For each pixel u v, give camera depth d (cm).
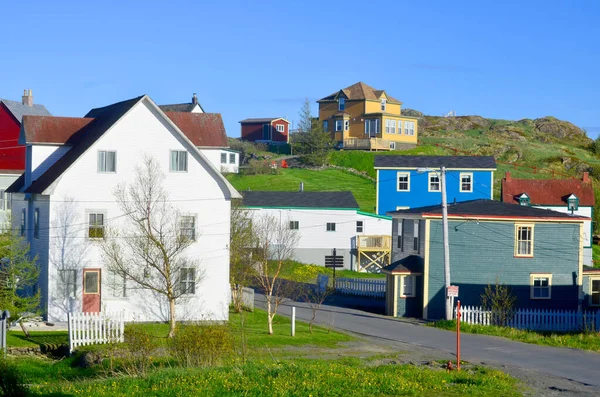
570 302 4659
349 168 9894
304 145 10300
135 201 3766
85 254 3747
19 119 6806
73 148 4072
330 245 6869
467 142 12094
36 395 1872
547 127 14200
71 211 3734
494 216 4600
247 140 12169
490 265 4603
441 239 4606
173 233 3800
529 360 3030
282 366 2325
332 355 2984
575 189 7581
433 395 2112
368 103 10825
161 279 3794
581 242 4672
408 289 4678
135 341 2675
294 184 9000
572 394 2275
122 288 3775
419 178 7550
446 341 3562
